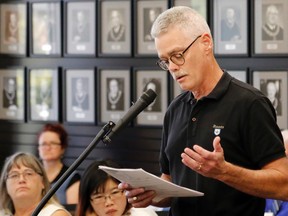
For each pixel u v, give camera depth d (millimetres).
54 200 4785
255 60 6406
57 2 7188
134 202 3574
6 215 4820
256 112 3486
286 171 3436
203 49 3512
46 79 7301
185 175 3678
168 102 6750
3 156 7535
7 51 7453
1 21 7445
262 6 6332
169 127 3883
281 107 6355
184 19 3469
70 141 7188
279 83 6344
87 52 7082
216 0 6465
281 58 6332
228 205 3529
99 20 6992
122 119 3418
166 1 6684
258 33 6363
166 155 3854
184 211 3674
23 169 4754
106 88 7020
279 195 3383
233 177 3225
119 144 6992
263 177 3311
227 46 6465
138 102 3436
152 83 6801
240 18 6406
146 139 6871
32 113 7391
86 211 4598
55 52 7246
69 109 7211
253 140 3480
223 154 3207
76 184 6562
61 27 7188
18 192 4730
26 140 7422
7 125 7512
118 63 6961
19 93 7434
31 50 7344
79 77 7148
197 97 3686
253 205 3568
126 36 6891
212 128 3568
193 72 3484
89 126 7125
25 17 7348
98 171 4551
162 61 3588
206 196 3564
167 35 3463
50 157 6824
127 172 3287
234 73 6465
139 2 6805
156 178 3285
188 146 3648
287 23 6273
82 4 7070
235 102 3541
